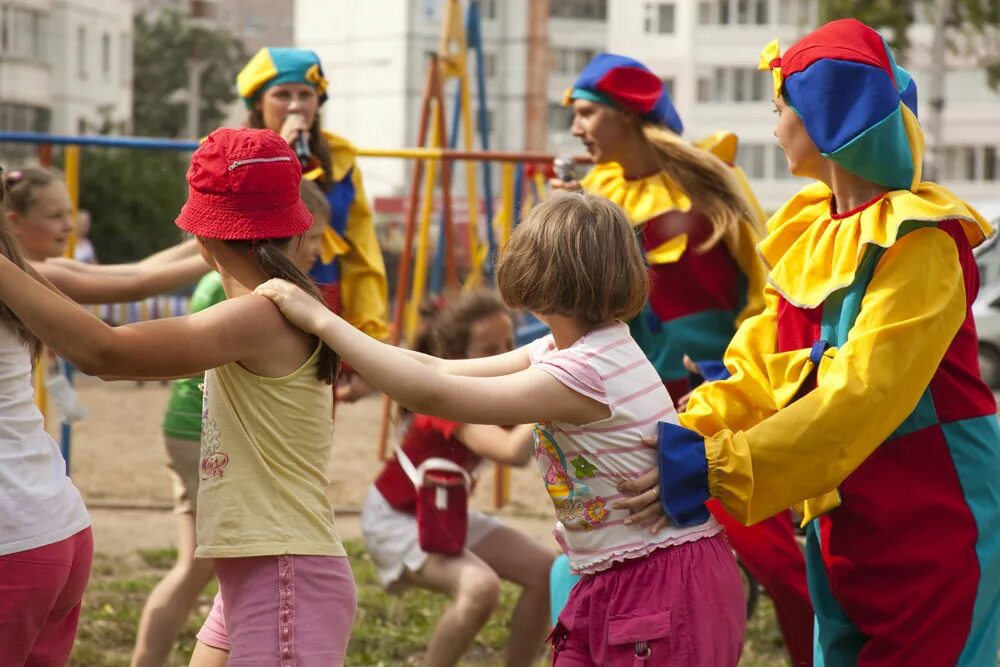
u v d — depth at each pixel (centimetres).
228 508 311
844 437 316
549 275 306
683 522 308
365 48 4916
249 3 6606
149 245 3036
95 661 509
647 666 300
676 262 510
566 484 311
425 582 443
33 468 311
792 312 351
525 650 457
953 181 5006
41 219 474
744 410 346
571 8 5300
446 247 945
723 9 5106
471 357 445
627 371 309
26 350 314
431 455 441
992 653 332
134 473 990
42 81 4381
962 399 332
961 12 2512
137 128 5612
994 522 332
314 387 318
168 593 446
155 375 298
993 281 1555
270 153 314
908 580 328
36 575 306
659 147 511
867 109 322
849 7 2331
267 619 308
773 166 5112
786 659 541
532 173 834
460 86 1050
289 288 310
